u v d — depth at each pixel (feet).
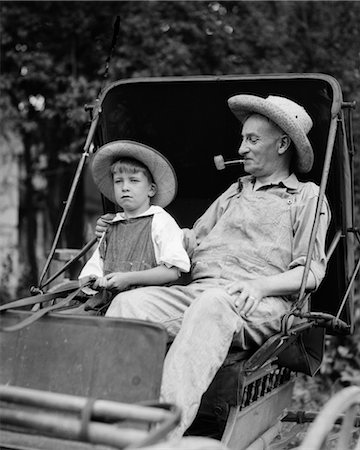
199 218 14.06
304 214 12.34
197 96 14.56
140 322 9.24
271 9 27.50
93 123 13.80
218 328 10.25
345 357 20.45
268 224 12.34
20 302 10.57
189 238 12.66
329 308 14.03
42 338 9.71
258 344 11.31
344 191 13.12
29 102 28.86
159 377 9.00
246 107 12.79
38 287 12.42
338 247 13.39
